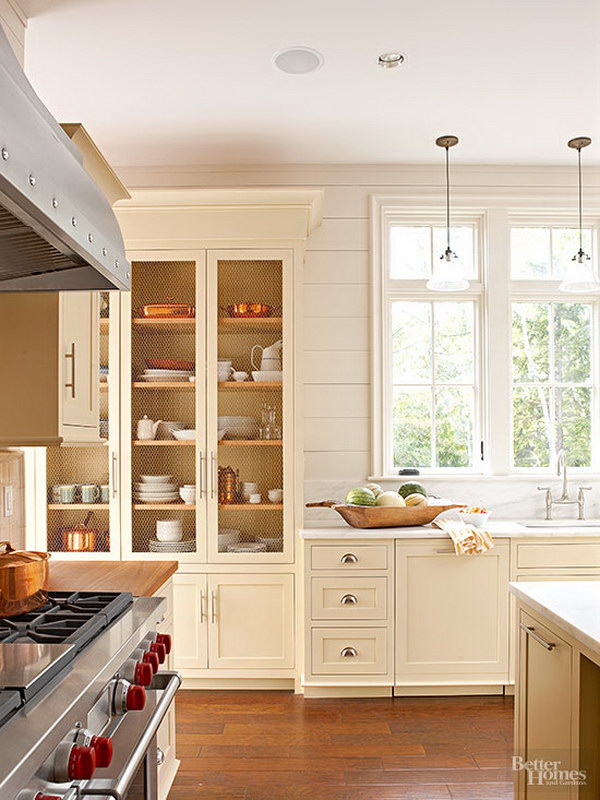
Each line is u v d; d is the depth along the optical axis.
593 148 4.30
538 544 3.97
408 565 3.95
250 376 4.08
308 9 2.84
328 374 4.52
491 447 4.54
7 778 1.07
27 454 4.01
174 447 4.09
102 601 2.19
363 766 3.14
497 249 4.57
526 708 2.49
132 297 4.09
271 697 3.97
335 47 3.13
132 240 4.06
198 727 3.56
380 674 3.93
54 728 1.26
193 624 4.05
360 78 3.41
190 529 4.07
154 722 1.80
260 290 4.07
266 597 4.05
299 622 4.03
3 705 1.27
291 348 4.07
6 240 1.67
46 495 4.05
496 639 3.96
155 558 4.05
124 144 4.17
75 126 2.45
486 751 3.28
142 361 4.09
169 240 4.06
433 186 4.54
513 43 3.12
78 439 2.55
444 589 3.95
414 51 3.18
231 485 4.07
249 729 3.53
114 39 3.05
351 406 4.52
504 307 4.58
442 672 3.94
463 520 4.15
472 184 4.55
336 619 3.93
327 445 4.51
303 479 4.20
